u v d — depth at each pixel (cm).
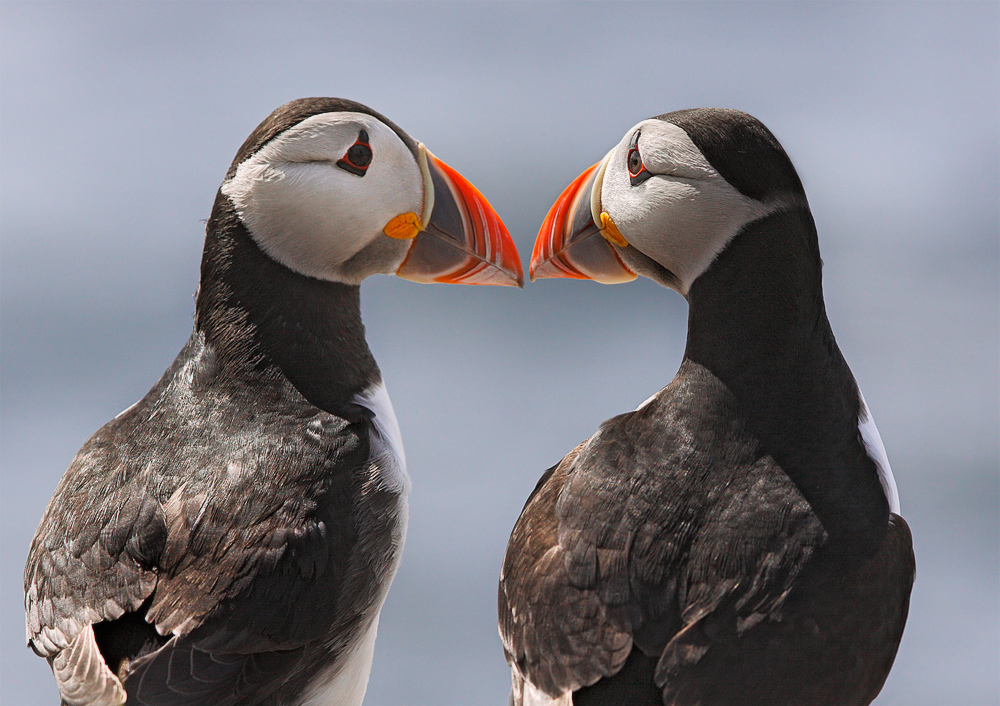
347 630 649
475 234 723
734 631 543
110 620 588
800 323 604
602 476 596
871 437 610
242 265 673
